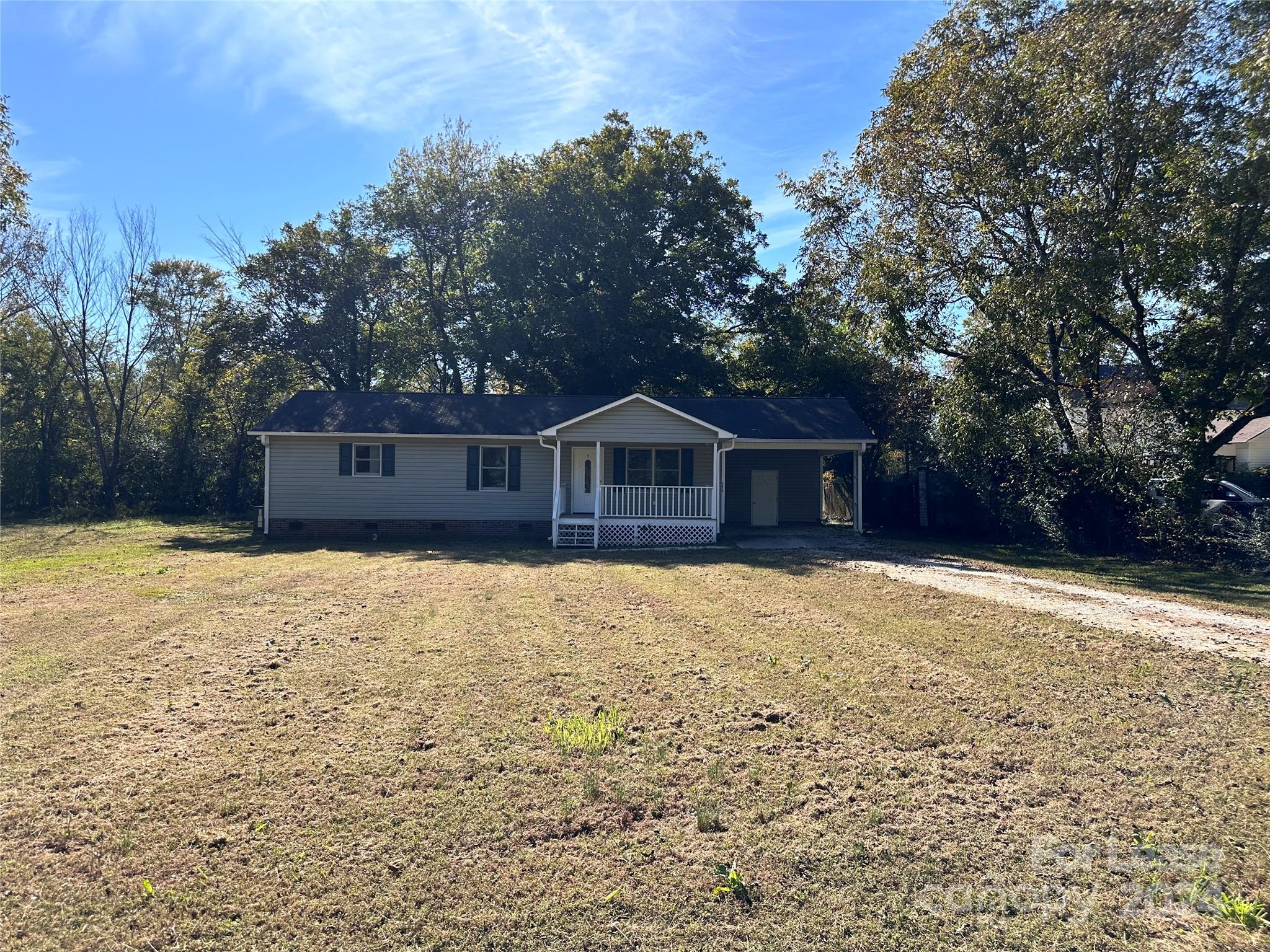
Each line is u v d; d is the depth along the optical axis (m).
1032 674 7.41
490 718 6.35
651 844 4.48
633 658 8.09
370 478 21.58
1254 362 15.07
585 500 21.95
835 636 8.97
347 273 30.55
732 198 31.28
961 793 5.07
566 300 29.06
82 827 4.64
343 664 7.87
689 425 19.88
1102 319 17.00
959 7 18.70
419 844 4.47
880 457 28.86
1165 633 8.84
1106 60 15.35
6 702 6.75
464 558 16.77
